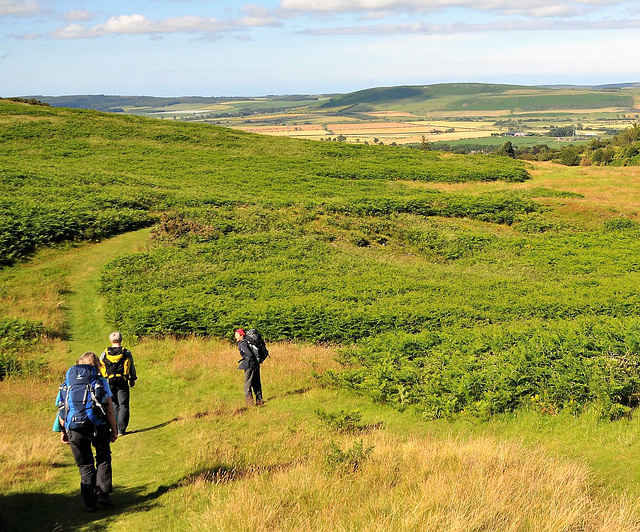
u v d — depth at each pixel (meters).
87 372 8.42
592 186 58.09
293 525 7.04
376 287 28.58
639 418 11.41
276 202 46.22
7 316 22.20
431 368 15.09
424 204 48.81
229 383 16.27
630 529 6.53
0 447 10.78
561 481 7.98
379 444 10.35
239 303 24.47
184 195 45.22
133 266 29.38
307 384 16.02
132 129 71.56
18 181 42.34
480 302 25.97
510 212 48.03
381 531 6.54
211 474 9.46
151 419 13.44
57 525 7.55
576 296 27.42
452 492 7.56
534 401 12.81
